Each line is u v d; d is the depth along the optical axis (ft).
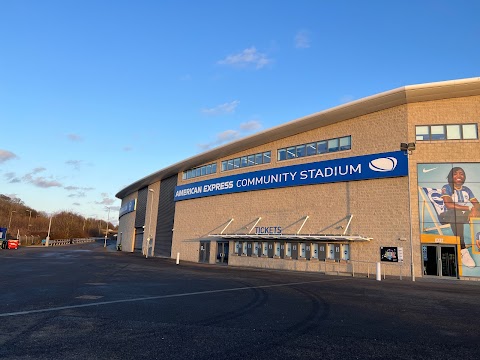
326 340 21.33
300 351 19.01
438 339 22.11
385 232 78.79
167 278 57.88
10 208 424.87
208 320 26.16
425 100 78.84
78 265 82.94
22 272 62.64
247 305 32.89
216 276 64.44
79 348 18.75
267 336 21.90
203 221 127.24
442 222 74.69
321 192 91.40
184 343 20.06
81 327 23.30
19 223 400.26
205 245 123.65
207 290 43.34
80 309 29.37
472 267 71.67
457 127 77.05
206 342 20.33
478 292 48.39
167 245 149.07
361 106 82.02
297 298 38.04
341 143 89.86
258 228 105.29
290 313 29.43
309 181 93.45
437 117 78.23
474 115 76.43
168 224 151.53
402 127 79.77
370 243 80.53
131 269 75.46
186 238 134.62
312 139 96.32
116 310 29.22
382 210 80.02
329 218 88.53
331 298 38.58
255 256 103.24
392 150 80.38
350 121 88.89
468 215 73.67
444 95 76.69
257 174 107.96
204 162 132.46
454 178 75.51
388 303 35.96
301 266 90.94
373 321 27.02
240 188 112.78
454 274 72.38
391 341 21.45
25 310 28.63
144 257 143.74
